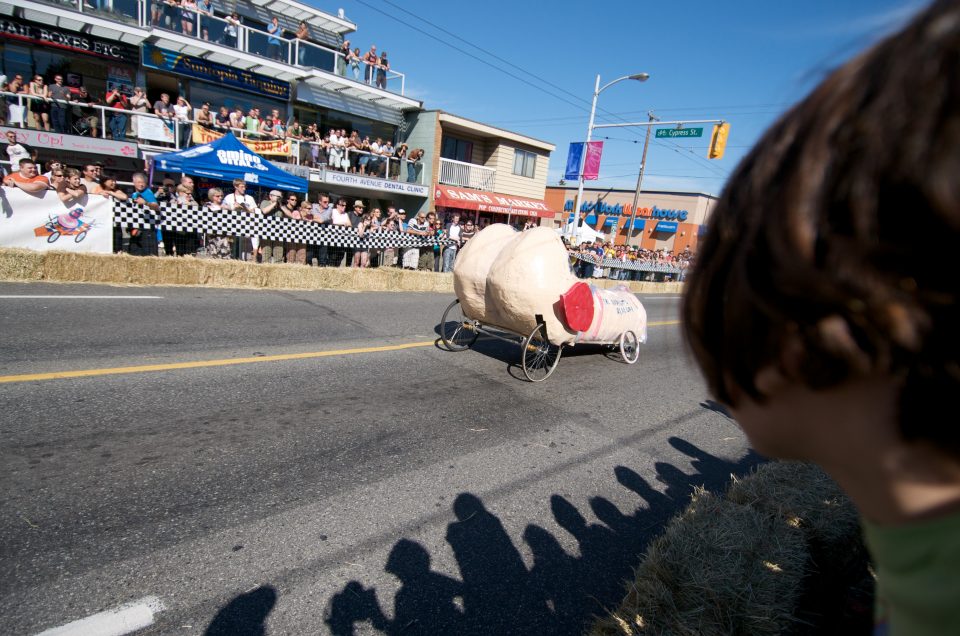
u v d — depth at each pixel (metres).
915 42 0.28
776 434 0.42
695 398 6.14
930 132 0.25
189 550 2.52
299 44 17.56
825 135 0.31
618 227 46.38
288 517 2.87
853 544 2.47
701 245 0.45
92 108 13.20
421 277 11.89
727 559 2.21
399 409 4.55
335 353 5.97
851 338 0.30
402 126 22.30
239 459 3.40
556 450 4.17
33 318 5.80
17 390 3.97
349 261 12.43
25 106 12.20
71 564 2.34
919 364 0.28
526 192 27.53
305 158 17.31
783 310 0.33
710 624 1.89
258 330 6.56
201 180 15.09
